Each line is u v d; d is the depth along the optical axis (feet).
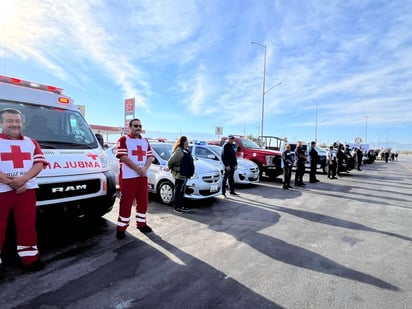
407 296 9.07
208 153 29.48
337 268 11.05
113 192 14.03
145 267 10.69
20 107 13.11
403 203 24.36
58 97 15.06
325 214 19.58
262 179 38.78
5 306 7.94
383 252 12.84
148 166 14.58
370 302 8.67
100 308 8.02
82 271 10.22
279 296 8.90
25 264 10.07
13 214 10.37
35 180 10.39
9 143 9.68
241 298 8.73
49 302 8.22
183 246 12.92
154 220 17.07
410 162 120.98
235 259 11.66
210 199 24.00
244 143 39.47
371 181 40.68
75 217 12.33
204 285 9.46
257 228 15.94
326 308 8.30
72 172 12.17
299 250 12.82
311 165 37.11
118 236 13.70
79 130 14.99
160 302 8.39
